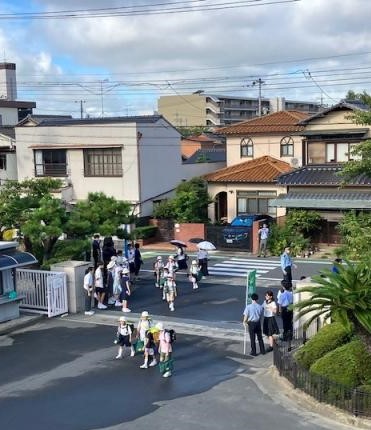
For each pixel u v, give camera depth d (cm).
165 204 3881
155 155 4025
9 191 2527
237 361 1578
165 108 11619
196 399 1316
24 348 1745
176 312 2111
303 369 1308
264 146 4275
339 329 1423
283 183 3438
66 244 2402
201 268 2727
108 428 1178
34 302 2128
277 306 1784
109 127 3906
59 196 3972
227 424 1177
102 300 2172
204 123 11362
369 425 1139
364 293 1231
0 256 2000
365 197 3191
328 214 3309
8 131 4600
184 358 1609
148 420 1210
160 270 2511
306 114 4503
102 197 2595
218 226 3547
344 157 3472
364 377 1248
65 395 1366
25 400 1344
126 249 2567
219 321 1975
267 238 3294
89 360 1616
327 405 1226
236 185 3909
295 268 2881
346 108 3456
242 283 2581
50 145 4091
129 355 1650
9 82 6569
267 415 1216
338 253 1741
